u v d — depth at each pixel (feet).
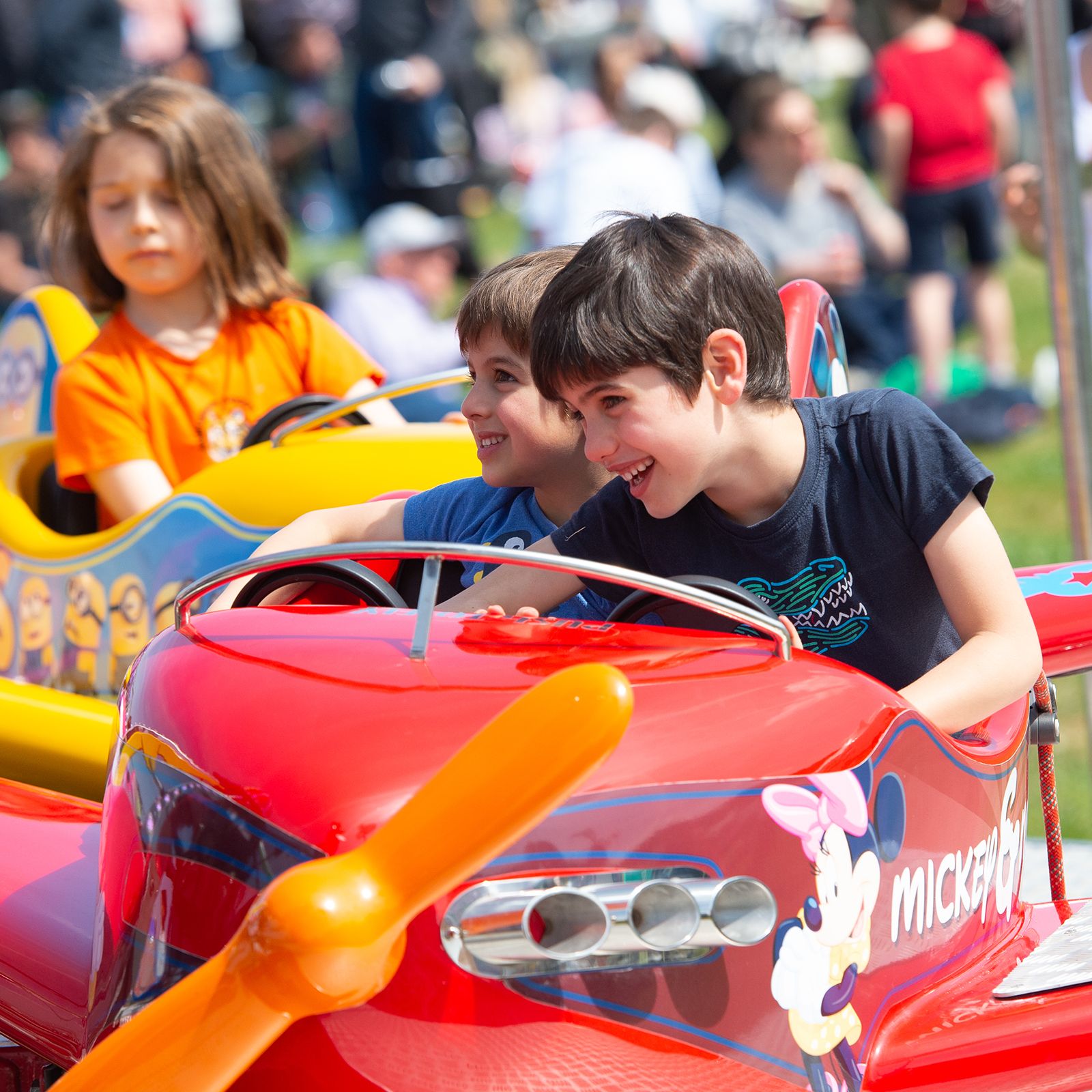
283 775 15.21
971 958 19.47
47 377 42.34
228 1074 13.43
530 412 23.00
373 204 123.44
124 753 17.40
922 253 85.51
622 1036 14.71
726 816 15.33
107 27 129.39
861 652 20.88
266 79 146.20
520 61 150.92
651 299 18.38
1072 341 36.55
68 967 18.80
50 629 34.09
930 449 19.65
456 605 21.83
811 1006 15.97
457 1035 14.33
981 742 21.15
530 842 14.53
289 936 13.01
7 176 101.81
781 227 83.76
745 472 19.66
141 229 35.42
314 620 18.10
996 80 86.07
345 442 29.40
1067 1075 16.96
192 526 29.99
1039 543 63.82
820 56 164.04
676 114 75.97
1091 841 38.19
